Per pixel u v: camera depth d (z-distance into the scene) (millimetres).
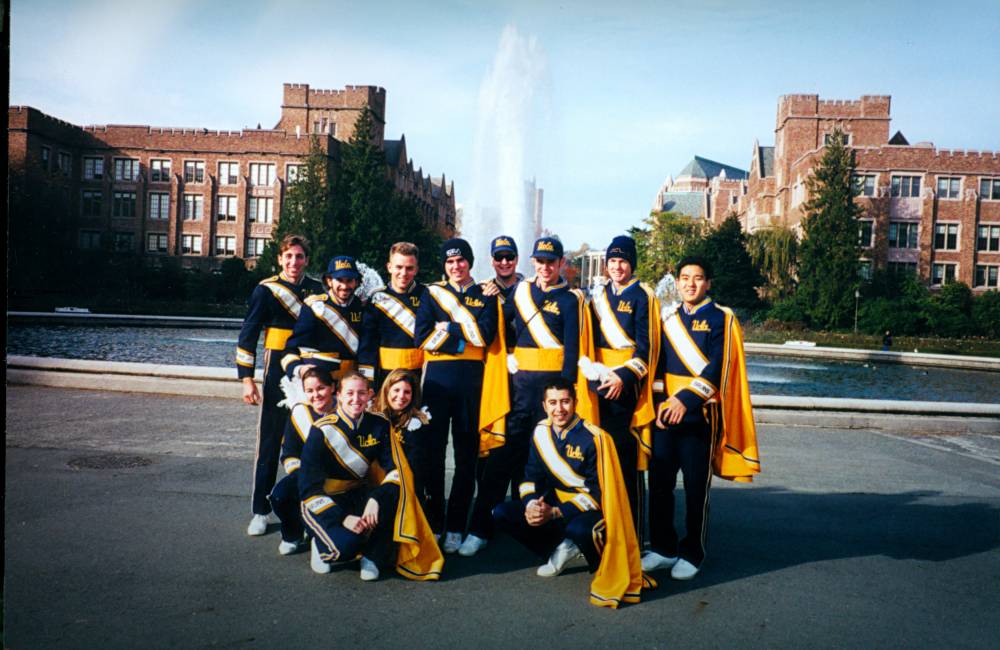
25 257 50031
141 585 4035
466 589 4199
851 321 49344
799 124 68438
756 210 77062
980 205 56469
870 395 17281
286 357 4941
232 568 4363
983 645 3586
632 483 4863
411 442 4961
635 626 3729
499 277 5258
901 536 5359
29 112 57312
